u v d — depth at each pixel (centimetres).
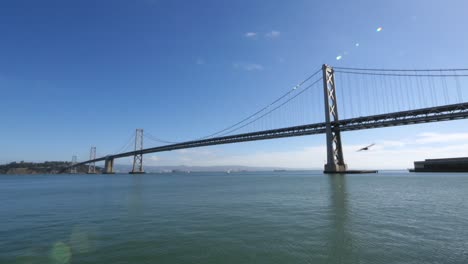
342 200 1847
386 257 692
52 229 1107
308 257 700
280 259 689
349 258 688
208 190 3083
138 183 5156
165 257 722
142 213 1453
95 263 689
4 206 1883
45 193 3044
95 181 6469
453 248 757
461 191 2373
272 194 2394
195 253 749
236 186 3759
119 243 862
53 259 731
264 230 998
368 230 968
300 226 1054
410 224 1060
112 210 1595
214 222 1166
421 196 2030
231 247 795
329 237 884
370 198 1938
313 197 2075
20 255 772
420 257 689
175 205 1772
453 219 1153
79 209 1670
